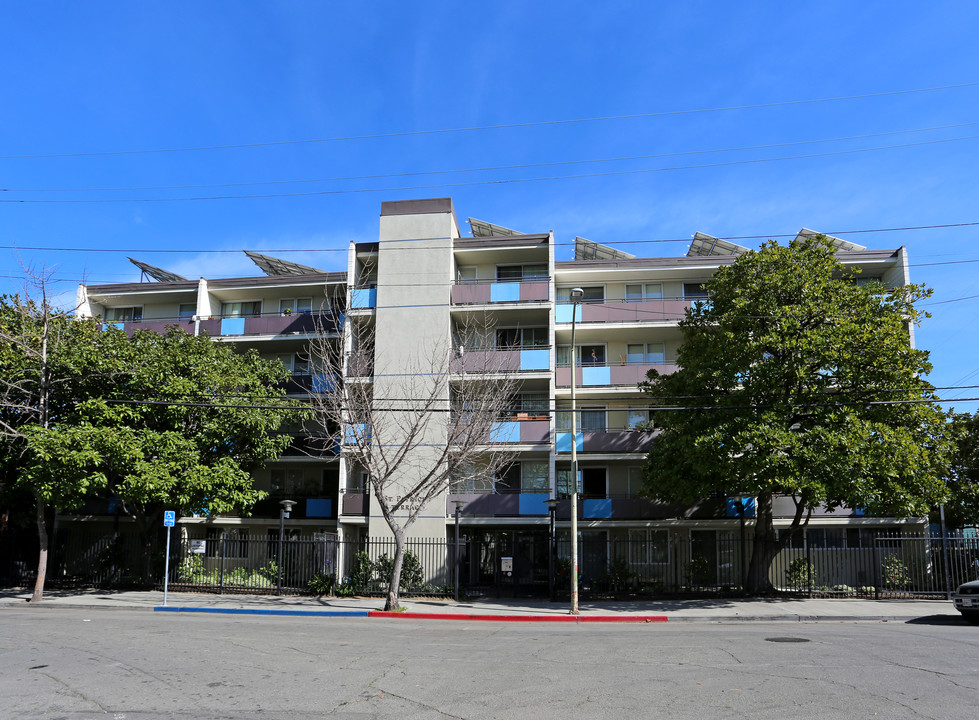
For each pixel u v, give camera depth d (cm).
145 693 986
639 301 3328
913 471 2112
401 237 3177
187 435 2733
